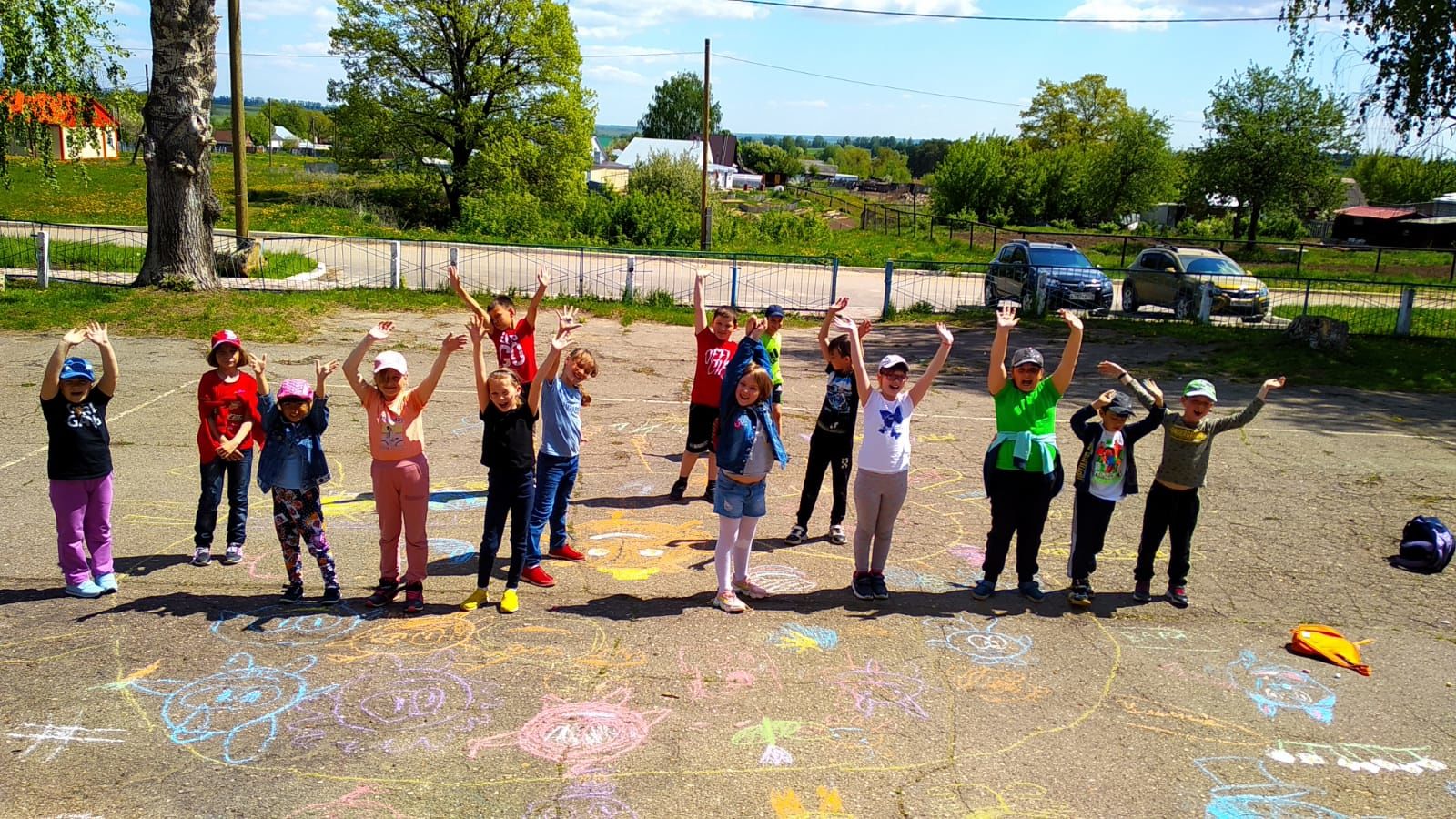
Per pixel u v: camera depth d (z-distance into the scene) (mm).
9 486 7605
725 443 5570
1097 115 75500
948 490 8289
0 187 41156
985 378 13508
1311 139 41531
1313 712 4730
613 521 7324
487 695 4652
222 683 4699
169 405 10227
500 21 40438
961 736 4422
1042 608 5895
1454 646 5508
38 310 14578
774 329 7688
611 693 4711
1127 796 3998
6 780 3885
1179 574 5945
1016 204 54562
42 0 17031
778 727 4445
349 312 16594
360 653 5047
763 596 5918
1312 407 11828
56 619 5344
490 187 40656
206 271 17359
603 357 14211
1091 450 5742
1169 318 21016
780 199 73188
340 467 8500
